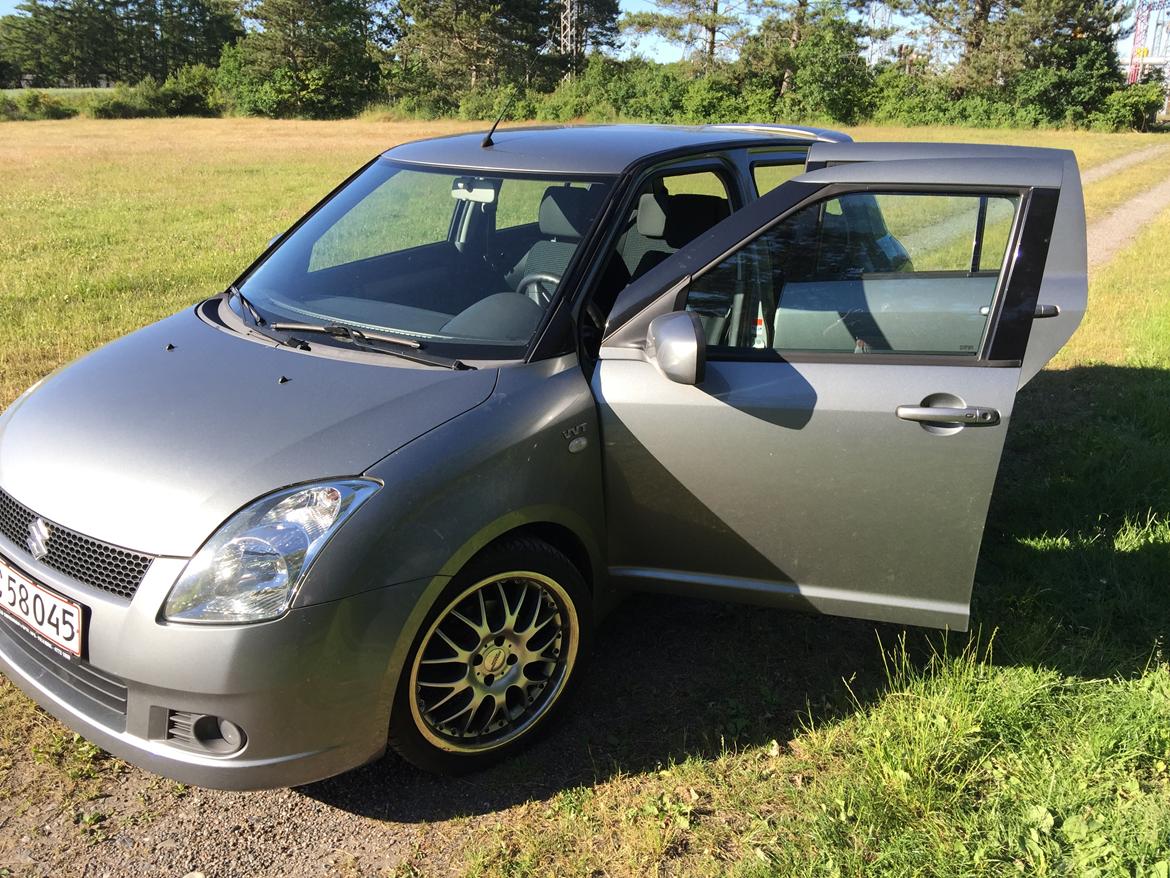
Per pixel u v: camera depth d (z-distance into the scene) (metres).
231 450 2.38
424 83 58.34
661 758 2.78
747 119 44.91
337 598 2.21
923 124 44.94
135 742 2.27
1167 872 2.26
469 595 2.51
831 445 2.67
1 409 5.16
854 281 2.72
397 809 2.59
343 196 3.70
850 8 52.69
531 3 60.50
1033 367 3.48
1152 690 2.98
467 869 2.37
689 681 3.14
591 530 2.85
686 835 2.49
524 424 2.59
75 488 2.36
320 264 3.39
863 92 45.59
